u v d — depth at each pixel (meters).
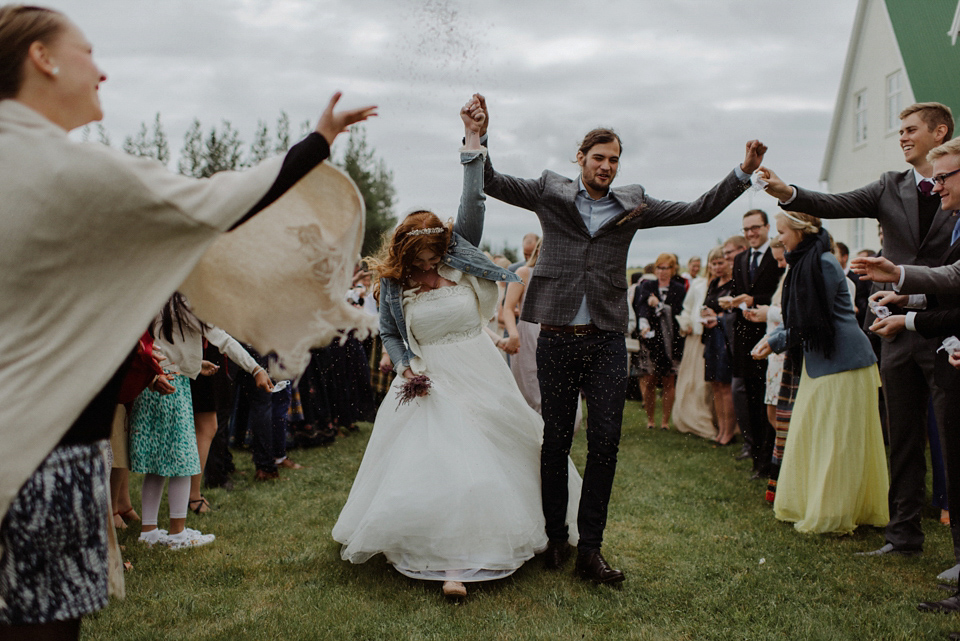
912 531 3.34
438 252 3.04
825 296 3.69
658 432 7.07
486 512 2.81
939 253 3.11
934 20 13.20
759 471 4.94
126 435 3.49
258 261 1.68
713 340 6.25
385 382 7.38
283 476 5.00
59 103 1.38
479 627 2.53
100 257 1.28
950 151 2.68
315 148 1.39
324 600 2.75
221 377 4.52
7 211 1.22
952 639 2.45
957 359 2.55
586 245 3.06
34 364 1.25
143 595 2.80
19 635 1.31
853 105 15.84
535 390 5.19
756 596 2.84
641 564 3.19
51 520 1.29
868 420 3.72
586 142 3.13
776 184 3.24
